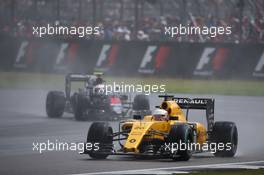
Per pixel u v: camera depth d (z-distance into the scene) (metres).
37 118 80.44
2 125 72.06
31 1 142.62
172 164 44.38
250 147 57.56
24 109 91.25
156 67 127.75
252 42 121.75
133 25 138.25
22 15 142.50
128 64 130.38
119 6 143.88
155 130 46.34
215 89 114.50
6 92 116.56
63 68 137.38
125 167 42.59
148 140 46.53
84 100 77.25
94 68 133.50
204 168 42.62
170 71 126.44
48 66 139.38
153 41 128.62
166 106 49.00
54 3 141.12
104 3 143.38
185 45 125.25
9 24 143.00
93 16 135.75
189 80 124.31
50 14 140.88
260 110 88.94
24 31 142.00
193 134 46.97
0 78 135.25
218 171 41.22
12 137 61.28
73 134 63.78
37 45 140.38
